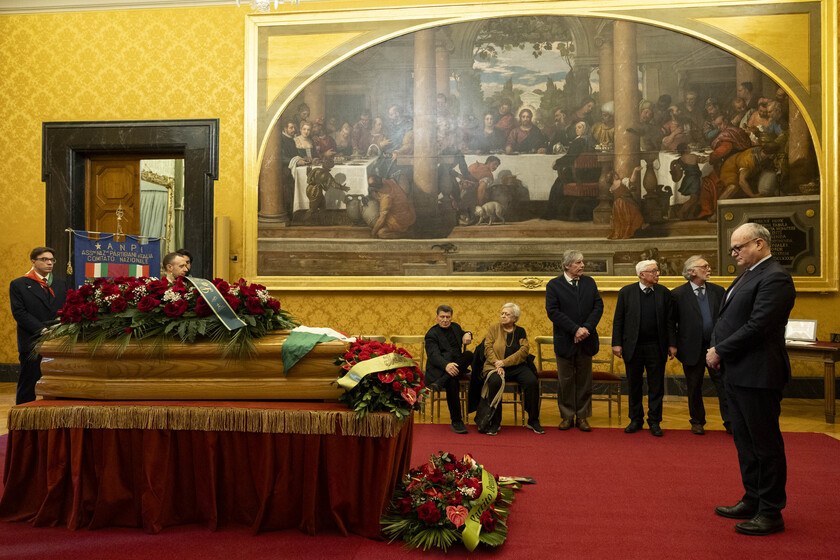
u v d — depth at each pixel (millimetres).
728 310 3252
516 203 8047
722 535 3037
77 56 8664
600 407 7211
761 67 7695
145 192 12477
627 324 5727
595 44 8008
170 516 3078
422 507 2938
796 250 7562
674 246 7781
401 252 8180
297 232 8289
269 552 2770
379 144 8273
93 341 3189
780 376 3037
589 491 3805
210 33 8531
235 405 3109
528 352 5953
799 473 4219
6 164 8672
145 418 3035
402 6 8266
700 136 7797
